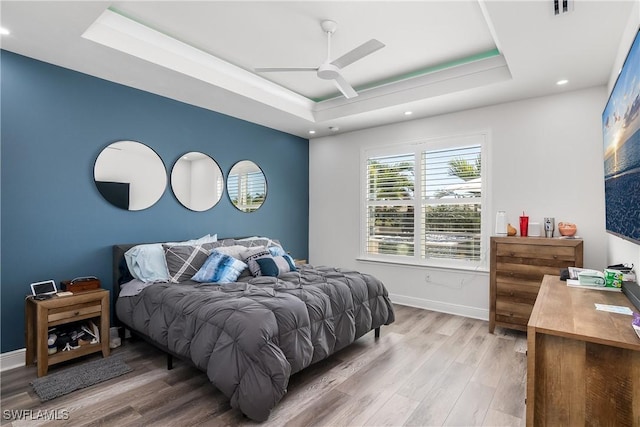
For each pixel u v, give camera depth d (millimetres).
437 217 4328
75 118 3035
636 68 1533
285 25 2715
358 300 3066
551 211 3529
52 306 2551
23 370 2600
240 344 1995
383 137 4785
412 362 2807
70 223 3010
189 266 3287
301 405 2168
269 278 3152
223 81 3465
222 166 4328
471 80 3365
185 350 2303
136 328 2854
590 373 1312
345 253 5219
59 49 2639
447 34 2850
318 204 5547
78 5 2092
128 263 3211
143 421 1983
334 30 2738
